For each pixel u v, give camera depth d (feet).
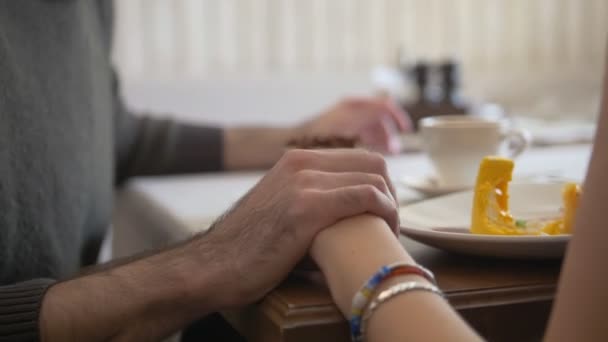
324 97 8.55
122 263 3.69
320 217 3.42
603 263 2.44
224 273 3.47
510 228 3.62
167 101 7.90
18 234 4.13
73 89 4.66
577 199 3.59
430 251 3.75
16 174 4.14
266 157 5.80
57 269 4.32
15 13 4.37
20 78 4.25
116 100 5.68
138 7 7.67
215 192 4.91
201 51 7.98
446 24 8.93
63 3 4.69
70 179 4.48
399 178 4.83
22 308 3.58
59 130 4.45
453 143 4.50
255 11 8.11
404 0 8.71
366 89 8.68
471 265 3.59
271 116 8.38
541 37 9.20
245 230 3.52
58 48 4.58
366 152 3.64
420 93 6.60
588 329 2.47
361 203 3.43
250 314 3.47
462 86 9.04
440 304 3.10
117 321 3.52
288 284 3.49
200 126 5.92
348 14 8.50
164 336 3.53
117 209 5.46
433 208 3.94
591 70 9.20
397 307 3.11
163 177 5.65
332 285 3.31
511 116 7.98
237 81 8.16
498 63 9.18
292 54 8.36
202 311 3.51
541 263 3.59
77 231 4.54
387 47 8.73
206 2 7.91
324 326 3.28
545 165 5.14
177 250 3.60
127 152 5.72
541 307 3.42
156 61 7.82
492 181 3.67
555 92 9.04
